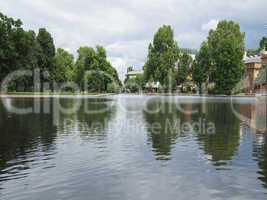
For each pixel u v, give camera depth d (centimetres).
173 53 10519
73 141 1517
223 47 8600
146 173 980
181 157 1186
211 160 1140
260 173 980
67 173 984
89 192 824
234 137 1642
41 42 9069
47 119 2481
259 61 10331
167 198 783
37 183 893
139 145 1420
